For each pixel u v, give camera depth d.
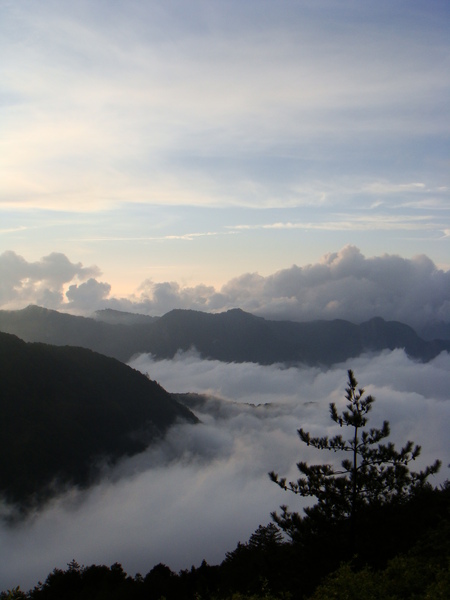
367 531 17.55
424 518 17.42
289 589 17.34
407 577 11.59
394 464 18.30
